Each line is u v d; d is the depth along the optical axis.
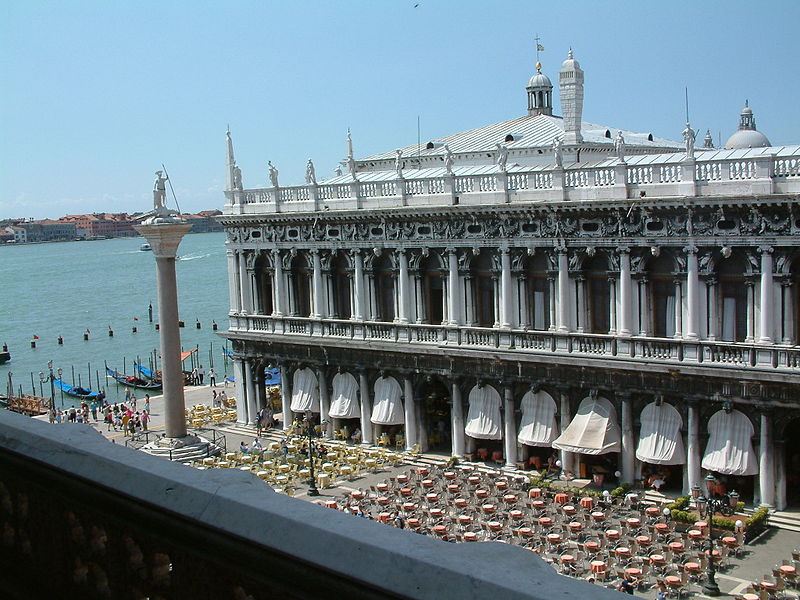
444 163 82.81
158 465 10.77
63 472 11.40
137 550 11.05
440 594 7.32
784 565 44.56
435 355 69.44
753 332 56.03
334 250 75.44
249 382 83.62
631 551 47.09
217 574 9.64
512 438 66.56
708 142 100.69
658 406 59.59
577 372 62.56
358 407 76.12
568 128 73.50
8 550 13.56
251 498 9.41
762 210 54.38
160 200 68.12
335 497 62.28
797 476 58.53
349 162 76.88
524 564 7.68
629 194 59.66
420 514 55.94
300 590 8.38
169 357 70.50
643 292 60.09
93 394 122.38
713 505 46.31
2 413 13.71
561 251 62.78
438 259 70.19
